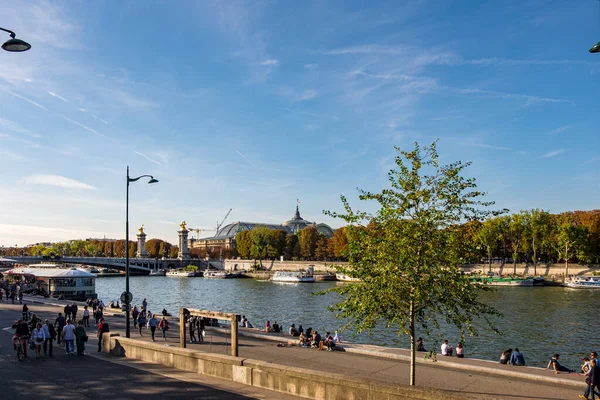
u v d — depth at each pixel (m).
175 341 44.00
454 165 24.02
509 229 157.38
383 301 23.31
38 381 24.58
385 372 31.30
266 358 36.25
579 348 53.44
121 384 23.64
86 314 51.41
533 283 139.00
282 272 191.75
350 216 24.61
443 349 40.31
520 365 35.34
